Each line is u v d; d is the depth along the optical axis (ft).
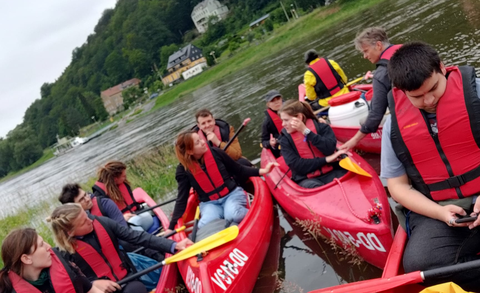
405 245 7.49
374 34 11.82
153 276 11.62
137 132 86.02
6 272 8.39
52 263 8.75
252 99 46.44
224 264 10.09
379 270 9.44
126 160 44.96
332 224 10.11
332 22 96.84
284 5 161.99
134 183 25.31
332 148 12.30
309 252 11.40
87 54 365.61
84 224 10.11
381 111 11.80
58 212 9.83
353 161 11.57
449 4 40.14
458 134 6.13
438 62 5.87
